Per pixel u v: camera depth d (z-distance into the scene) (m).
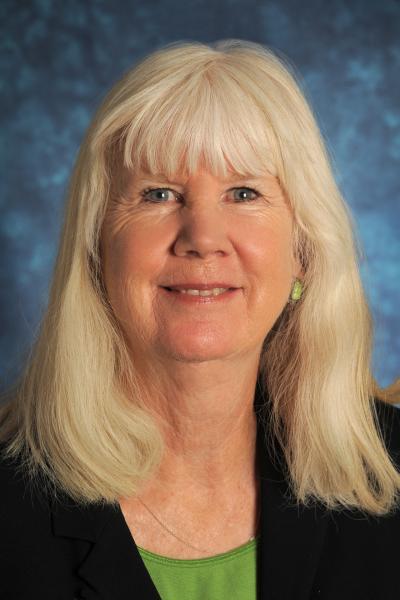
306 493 2.64
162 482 2.59
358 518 2.65
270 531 2.55
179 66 2.40
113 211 2.47
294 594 2.49
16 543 2.45
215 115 2.34
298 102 2.50
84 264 2.55
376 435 2.80
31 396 2.67
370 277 4.08
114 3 3.94
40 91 3.92
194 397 2.51
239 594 2.48
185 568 2.49
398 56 4.03
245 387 2.57
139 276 2.41
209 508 2.59
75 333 2.56
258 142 2.38
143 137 2.36
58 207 3.81
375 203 4.05
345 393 2.73
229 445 2.60
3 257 3.94
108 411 2.57
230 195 2.44
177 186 2.40
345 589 2.53
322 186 2.54
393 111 4.04
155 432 2.56
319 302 2.67
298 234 2.60
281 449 2.71
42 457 2.59
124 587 2.39
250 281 2.43
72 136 3.94
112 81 3.95
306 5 3.98
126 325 2.48
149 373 2.53
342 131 4.02
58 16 3.92
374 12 4.02
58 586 2.40
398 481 2.75
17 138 3.92
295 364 2.75
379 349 4.06
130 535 2.46
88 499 2.49
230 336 2.42
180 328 2.40
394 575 2.56
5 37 3.91
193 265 2.37
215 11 3.97
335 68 4.00
